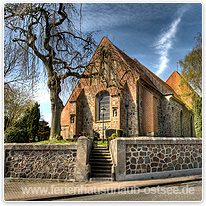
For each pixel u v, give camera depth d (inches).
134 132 786.2
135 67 939.3
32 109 943.7
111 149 457.7
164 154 382.6
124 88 811.4
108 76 650.8
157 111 959.6
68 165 358.3
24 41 431.2
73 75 535.5
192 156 407.8
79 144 359.6
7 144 374.6
